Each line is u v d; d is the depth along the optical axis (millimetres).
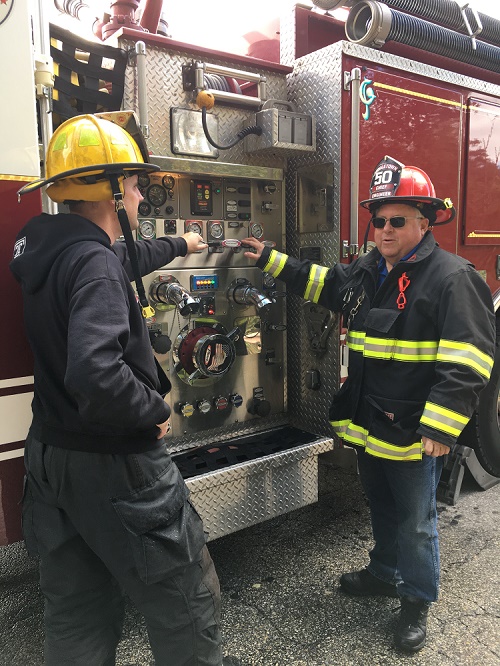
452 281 1938
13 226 1819
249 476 2494
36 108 1913
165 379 1559
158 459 1414
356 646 2158
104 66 2416
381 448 2062
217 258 2713
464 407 1860
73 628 1537
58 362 1349
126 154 1437
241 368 2895
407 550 2098
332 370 2879
